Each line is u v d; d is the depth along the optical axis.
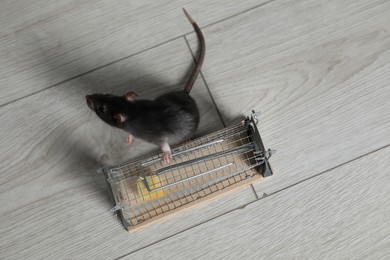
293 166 0.71
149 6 0.73
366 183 0.70
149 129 0.65
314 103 0.71
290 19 0.73
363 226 0.70
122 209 0.67
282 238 0.70
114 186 0.67
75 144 0.71
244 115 0.71
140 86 0.72
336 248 0.70
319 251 0.70
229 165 0.67
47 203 0.70
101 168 0.67
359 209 0.70
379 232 0.70
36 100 0.71
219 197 0.70
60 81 0.72
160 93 0.72
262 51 0.72
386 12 0.73
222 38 0.72
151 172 0.69
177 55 0.72
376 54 0.72
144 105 0.65
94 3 0.73
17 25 0.72
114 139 0.71
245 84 0.72
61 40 0.72
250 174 0.68
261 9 0.73
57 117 0.71
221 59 0.72
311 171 0.70
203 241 0.70
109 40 0.72
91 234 0.69
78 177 0.70
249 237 0.70
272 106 0.71
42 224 0.70
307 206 0.70
